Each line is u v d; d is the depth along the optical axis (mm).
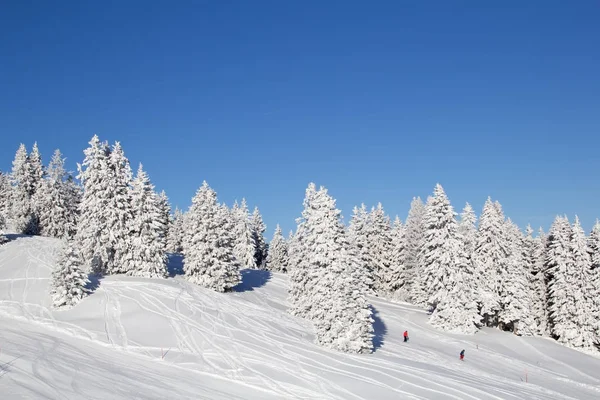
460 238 51656
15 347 26406
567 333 52156
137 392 21562
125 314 36688
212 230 53750
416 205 70000
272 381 26312
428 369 31594
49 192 70375
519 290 53156
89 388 20844
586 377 39719
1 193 91625
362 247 69062
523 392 28906
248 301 50000
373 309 57375
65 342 29688
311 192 50688
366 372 28844
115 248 48312
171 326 35062
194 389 23625
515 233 63562
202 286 51969
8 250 57031
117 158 50156
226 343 32688
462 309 50219
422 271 58000
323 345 34625
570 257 53812
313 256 35375
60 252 38594
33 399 17750
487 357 41719
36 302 38250
